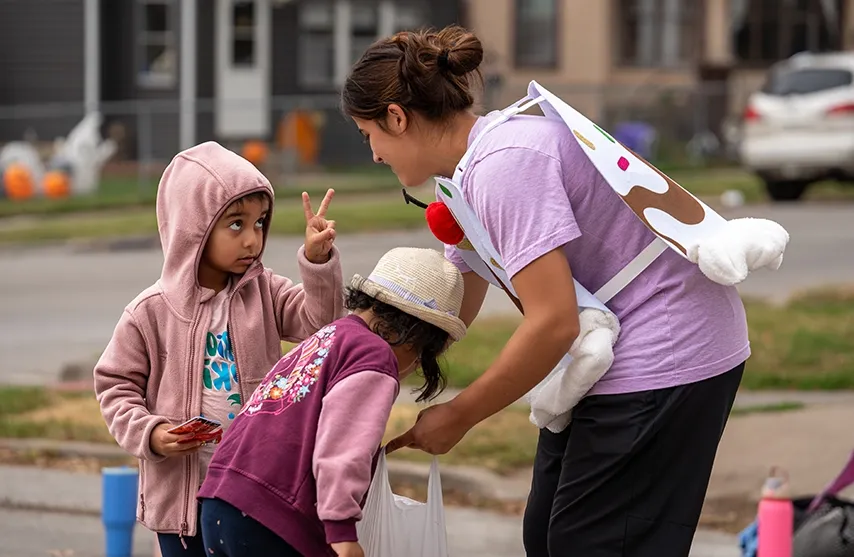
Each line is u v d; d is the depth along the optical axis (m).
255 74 41.38
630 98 40.94
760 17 46.59
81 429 11.52
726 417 5.28
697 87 42.06
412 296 5.04
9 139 39.91
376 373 4.82
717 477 9.77
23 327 17.09
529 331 4.91
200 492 5.00
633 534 5.15
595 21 43.50
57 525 9.48
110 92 40.47
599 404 5.11
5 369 14.53
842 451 10.16
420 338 5.08
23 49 39.84
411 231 26.33
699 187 31.47
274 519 4.82
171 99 40.56
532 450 10.47
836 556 6.91
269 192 5.61
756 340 14.17
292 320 5.71
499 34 43.94
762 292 17.64
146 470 5.44
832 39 46.94
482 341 14.23
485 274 5.53
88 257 24.25
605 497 5.16
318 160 39.12
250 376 5.53
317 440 4.77
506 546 8.77
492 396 4.98
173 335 5.48
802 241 22.58
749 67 46.38
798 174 27.91
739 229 5.10
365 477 4.73
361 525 5.10
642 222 5.00
